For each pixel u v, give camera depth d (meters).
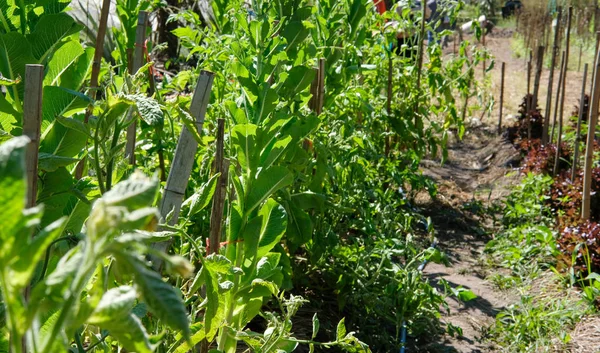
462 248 6.89
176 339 2.31
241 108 3.71
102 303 0.99
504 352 4.72
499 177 9.23
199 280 2.33
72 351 1.79
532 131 10.12
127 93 2.08
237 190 3.04
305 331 4.32
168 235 1.94
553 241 6.11
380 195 6.01
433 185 7.24
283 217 3.12
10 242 0.85
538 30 17.47
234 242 2.98
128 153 3.02
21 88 2.20
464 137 11.25
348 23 5.99
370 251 4.86
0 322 1.51
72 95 2.14
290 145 3.82
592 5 17.25
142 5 4.81
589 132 6.09
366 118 7.12
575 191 6.83
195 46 4.56
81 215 2.19
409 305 4.64
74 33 2.29
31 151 1.79
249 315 3.07
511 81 15.82
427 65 8.06
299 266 4.89
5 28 2.31
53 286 0.91
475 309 5.46
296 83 3.98
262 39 3.98
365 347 2.88
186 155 2.37
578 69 17.22
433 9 15.06
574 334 4.88
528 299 5.29
